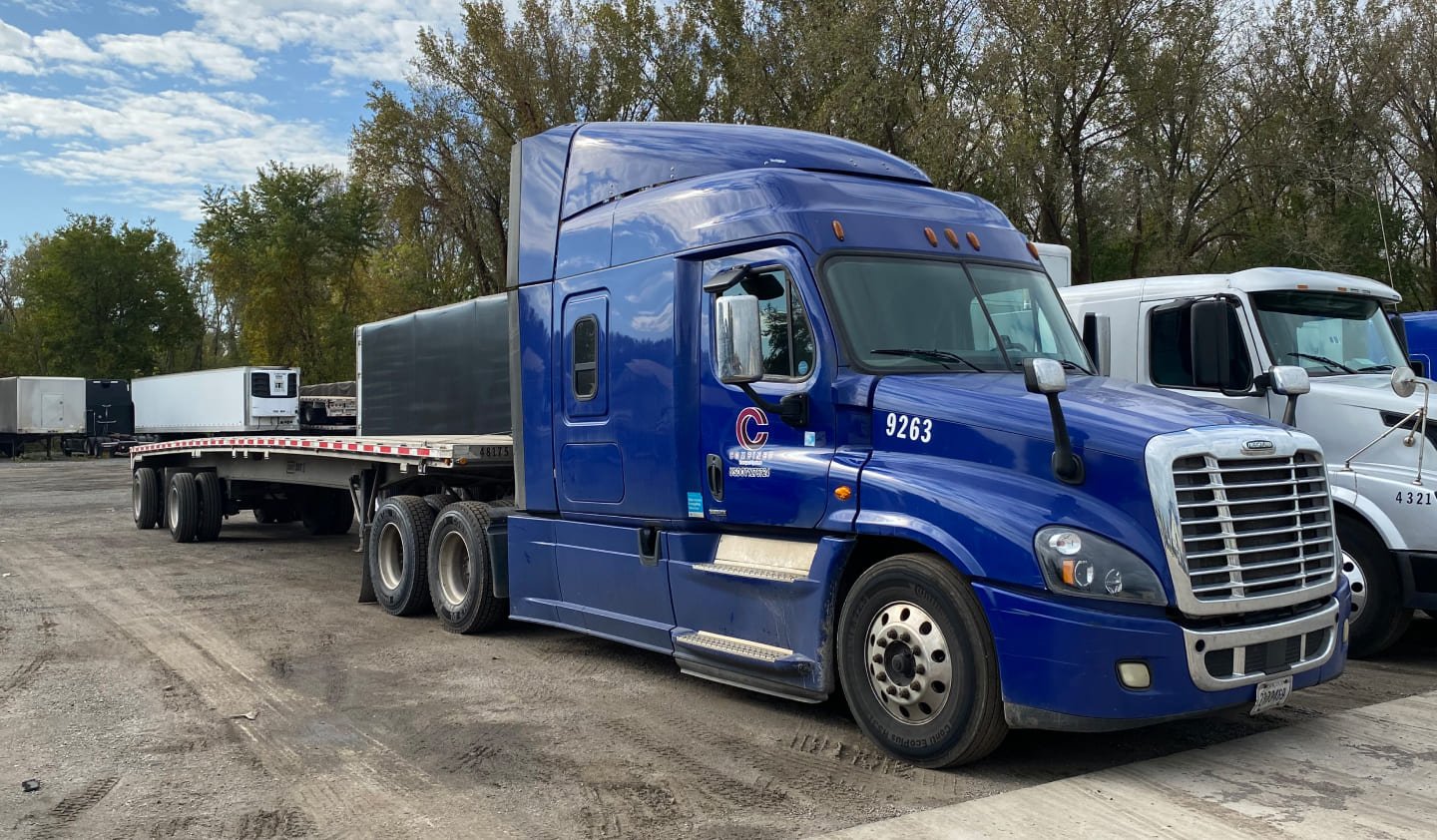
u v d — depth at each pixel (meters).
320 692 6.49
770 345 5.81
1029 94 27.02
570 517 7.27
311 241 50.00
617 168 7.10
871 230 5.80
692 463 6.19
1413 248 30.66
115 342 62.97
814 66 26.97
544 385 7.39
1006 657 4.56
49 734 5.68
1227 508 4.61
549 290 7.36
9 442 49.50
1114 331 8.51
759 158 6.59
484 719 5.88
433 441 9.11
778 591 5.58
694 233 6.23
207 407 25.05
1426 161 29.48
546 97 34.03
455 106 35.66
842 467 5.28
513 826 4.32
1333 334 7.91
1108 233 29.94
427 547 8.91
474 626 8.16
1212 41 28.19
